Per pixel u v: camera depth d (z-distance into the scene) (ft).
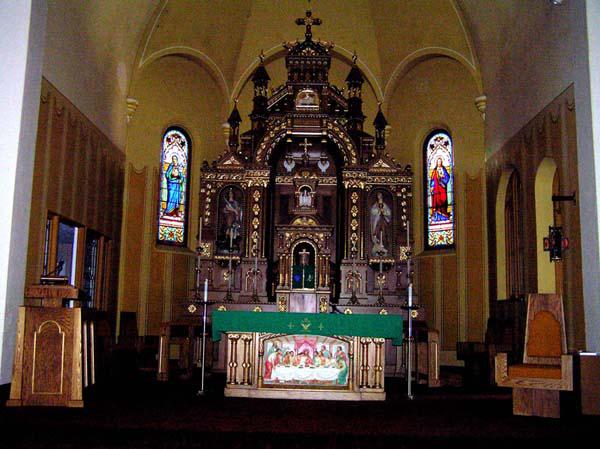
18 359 22.02
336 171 45.03
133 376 35.76
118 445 17.71
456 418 21.91
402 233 43.21
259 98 45.88
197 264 41.24
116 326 41.04
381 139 45.32
